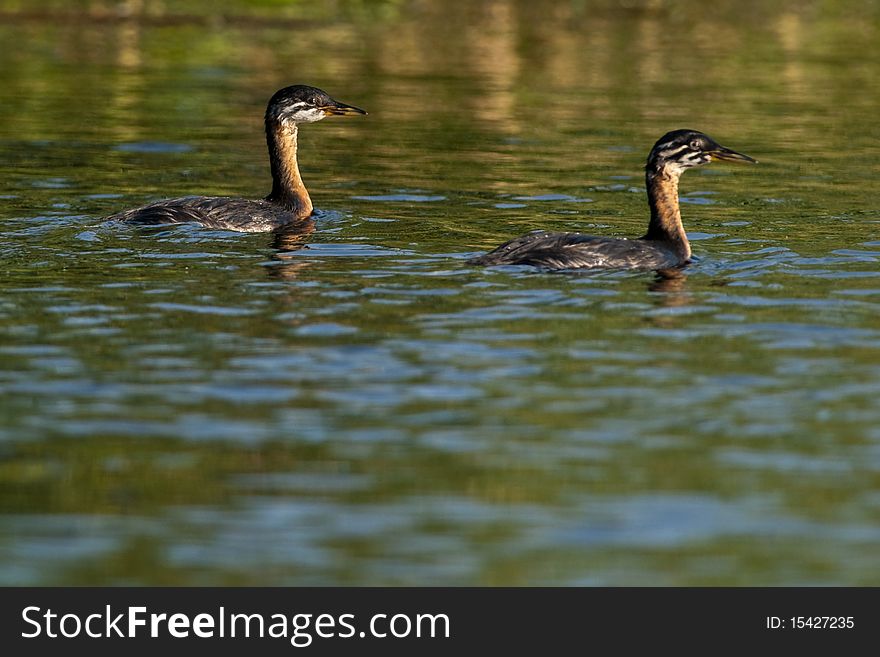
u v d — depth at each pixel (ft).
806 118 115.34
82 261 64.69
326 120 112.47
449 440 43.62
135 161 93.45
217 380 48.39
